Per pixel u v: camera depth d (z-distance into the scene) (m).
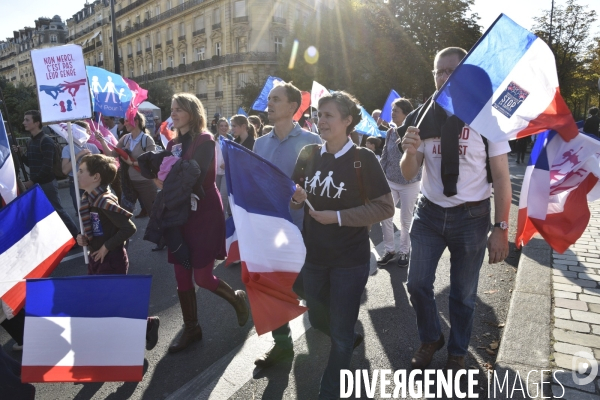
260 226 2.35
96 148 6.13
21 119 28.75
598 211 7.36
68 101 3.76
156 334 3.11
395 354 3.14
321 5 32.50
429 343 2.92
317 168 2.46
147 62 54.88
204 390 2.74
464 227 2.62
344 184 2.35
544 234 3.12
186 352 3.21
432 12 28.84
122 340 2.23
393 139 4.88
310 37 31.81
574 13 29.09
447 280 4.56
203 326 3.63
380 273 4.84
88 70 5.83
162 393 2.72
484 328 3.46
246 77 41.34
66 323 2.22
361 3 30.34
